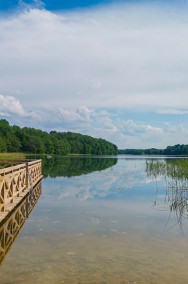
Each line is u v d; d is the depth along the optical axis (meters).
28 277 5.52
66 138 129.25
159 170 30.19
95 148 132.75
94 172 29.52
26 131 101.75
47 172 28.70
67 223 9.45
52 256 6.58
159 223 9.59
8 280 5.39
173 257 6.61
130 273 5.75
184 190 15.95
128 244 7.47
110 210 11.52
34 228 8.84
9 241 7.60
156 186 18.77
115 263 6.23
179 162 29.61
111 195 15.13
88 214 10.78
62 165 40.88
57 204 12.65
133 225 9.30
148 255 6.73
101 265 6.12
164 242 7.66
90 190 16.81
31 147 92.62
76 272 5.76
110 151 149.12
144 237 8.08
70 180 21.89
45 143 101.38
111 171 31.25
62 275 5.62
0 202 9.57
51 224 9.32
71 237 7.97
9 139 87.12
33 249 7.02
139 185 19.30
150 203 12.97
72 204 12.66
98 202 13.17
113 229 8.81
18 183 12.78
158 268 6.00
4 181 9.83
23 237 7.95
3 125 90.88
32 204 12.62
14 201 11.57
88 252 6.86
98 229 8.80
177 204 12.38
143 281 5.42
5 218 9.91
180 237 8.11
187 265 6.17
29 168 15.45
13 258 6.44
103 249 7.08
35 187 17.81
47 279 5.45
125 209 11.70
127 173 28.62
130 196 14.82
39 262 6.23
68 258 6.47
